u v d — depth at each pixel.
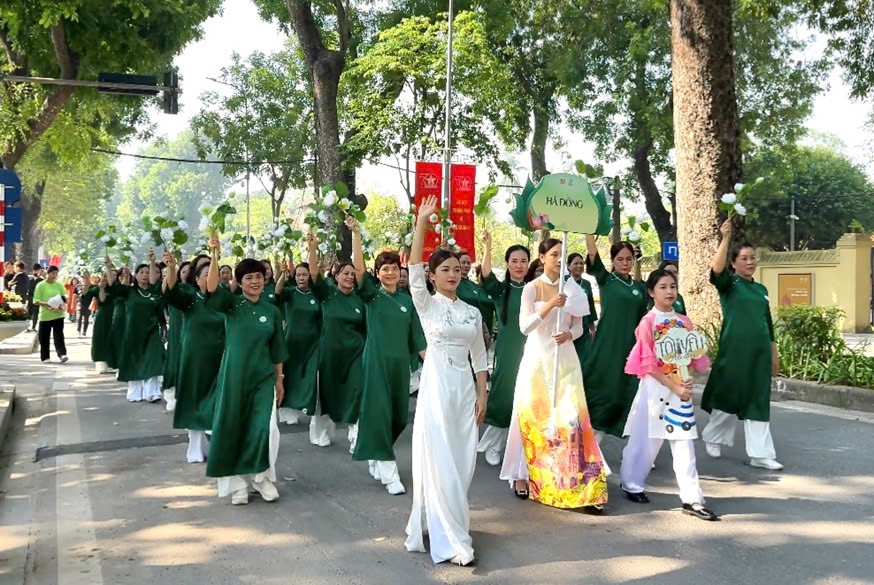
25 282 22.19
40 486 6.39
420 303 4.73
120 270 10.84
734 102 11.91
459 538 4.52
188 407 7.05
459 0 21.38
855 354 10.30
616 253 7.12
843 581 4.22
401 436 8.16
